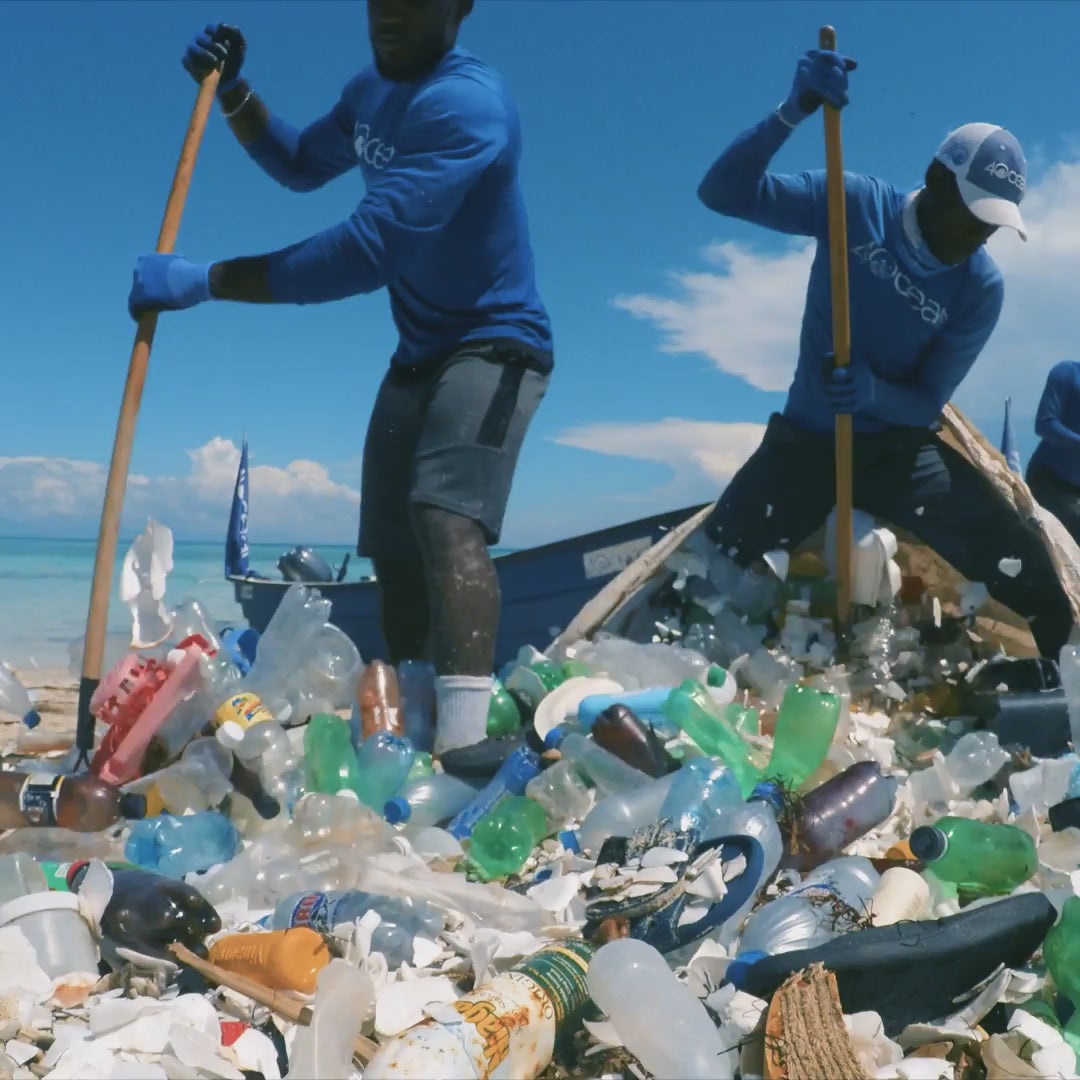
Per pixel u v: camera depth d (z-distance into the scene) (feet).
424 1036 4.18
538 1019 4.48
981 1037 4.80
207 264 8.09
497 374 8.61
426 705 8.75
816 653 9.66
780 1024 4.35
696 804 6.25
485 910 5.74
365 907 5.50
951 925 4.91
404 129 8.30
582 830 6.63
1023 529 9.58
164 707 7.20
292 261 7.98
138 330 8.13
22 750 8.69
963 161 8.91
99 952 5.35
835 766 7.53
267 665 8.83
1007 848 5.90
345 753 7.43
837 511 9.61
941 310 9.49
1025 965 5.19
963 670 9.59
